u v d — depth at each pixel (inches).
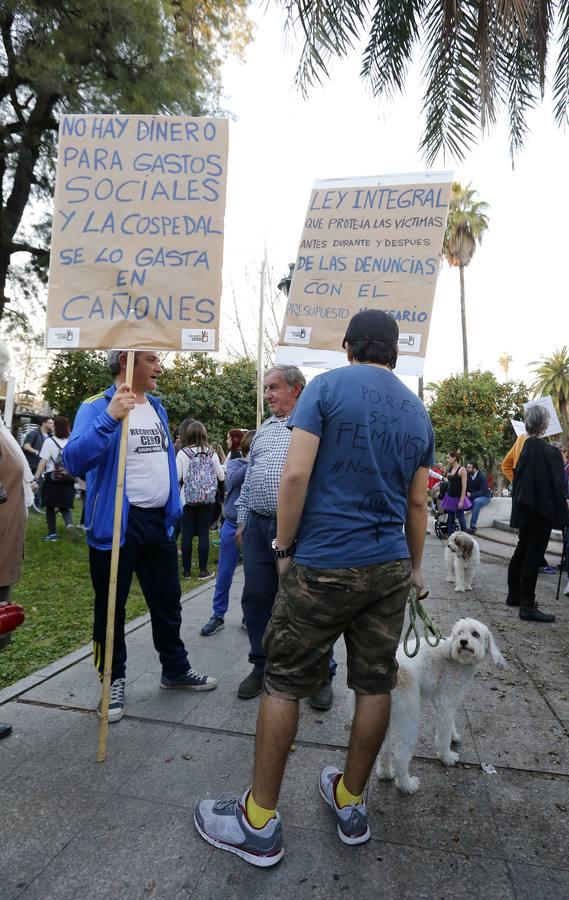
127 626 180.2
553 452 205.9
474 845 84.2
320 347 134.4
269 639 80.1
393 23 229.3
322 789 92.0
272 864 78.1
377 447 78.0
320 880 76.4
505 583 278.2
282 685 78.7
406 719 96.0
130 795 92.8
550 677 150.1
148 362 124.8
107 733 110.0
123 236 110.1
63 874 75.9
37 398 1258.0
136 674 143.0
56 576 254.5
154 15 418.9
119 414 106.7
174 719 119.2
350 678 82.5
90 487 119.7
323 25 209.6
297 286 137.5
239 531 159.8
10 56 433.7
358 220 135.1
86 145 111.5
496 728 121.2
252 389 858.8
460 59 214.7
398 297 131.2
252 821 78.7
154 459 123.3
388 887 75.5
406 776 96.7
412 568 93.2
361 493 77.4
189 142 110.0
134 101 427.2
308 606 76.2
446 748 105.9
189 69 447.5
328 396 77.8
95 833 83.7
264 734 78.3
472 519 481.7
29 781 95.9
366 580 76.4
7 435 105.2
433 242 130.3
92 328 109.4
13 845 80.9
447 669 105.4
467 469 486.0
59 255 110.8
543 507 200.8
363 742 80.3
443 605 229.3
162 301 109.2
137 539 121.4
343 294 134.3
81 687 133.0
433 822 89.4
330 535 76.2
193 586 247.3
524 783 101.0
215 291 109.0
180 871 77.0
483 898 74.0
